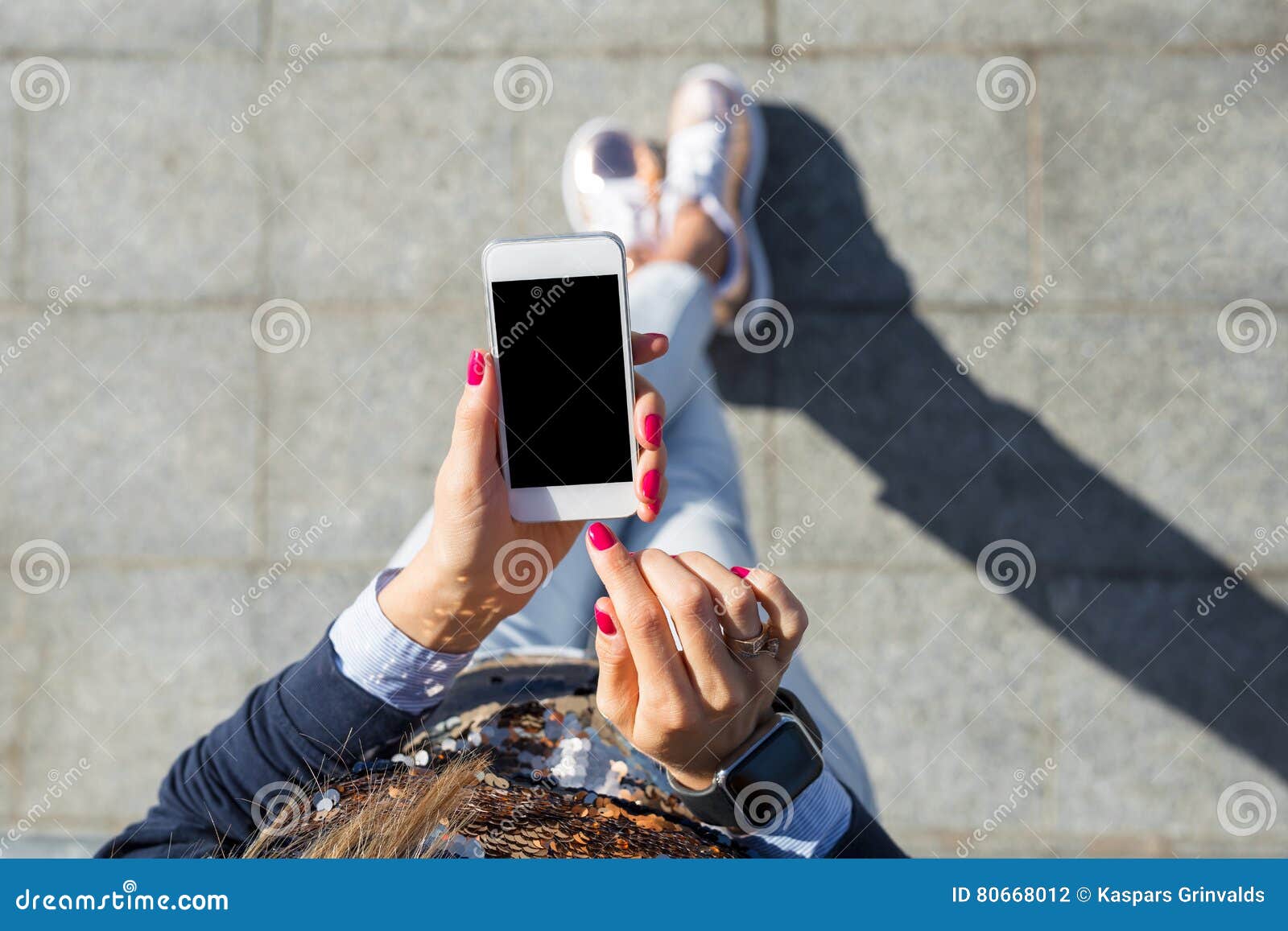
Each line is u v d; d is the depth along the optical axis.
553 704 1.10
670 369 1.91
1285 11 2.31
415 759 1.03
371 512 2.34
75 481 2.36
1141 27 2.32
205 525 2.35
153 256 2.36
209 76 2.36
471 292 2.35
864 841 1.04
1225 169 2.32
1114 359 2.32
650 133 2.34
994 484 2.31
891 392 2.33
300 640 2.34
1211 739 2.29
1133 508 2.31
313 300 2.35
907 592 2.31
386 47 2.34
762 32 2.33
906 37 2.32
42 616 2.36
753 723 0.93
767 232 2.34
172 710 2.35
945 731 2.30
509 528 0.98
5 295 2.38
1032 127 2.32
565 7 2.34
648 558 0.86
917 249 2.33
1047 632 2.30
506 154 2.35
